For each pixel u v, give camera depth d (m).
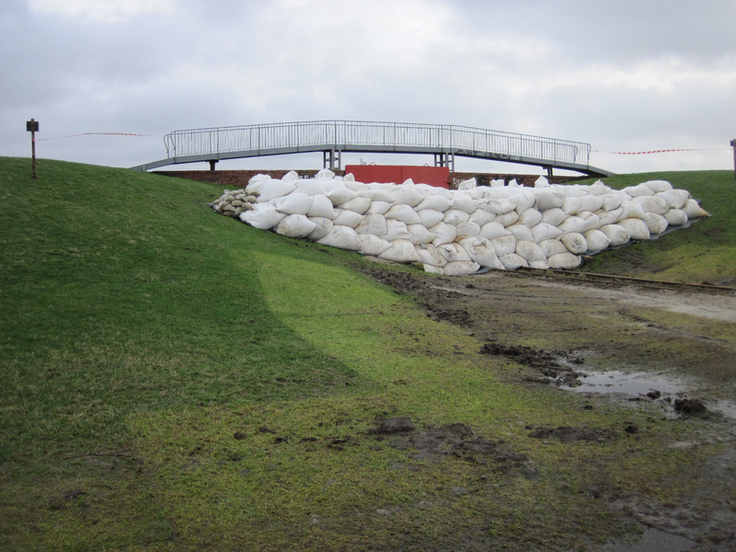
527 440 5.27
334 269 13.14
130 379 6.22
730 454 5.05
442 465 4.75
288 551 3.64
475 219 17.88
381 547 3.70
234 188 20.45
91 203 12.84
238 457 4.79
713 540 3.82
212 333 7.93
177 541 3.71
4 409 5.31
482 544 3.75
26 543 3.60
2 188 12.37
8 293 7.96
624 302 12.36
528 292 13.83
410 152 23.97
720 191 22.48
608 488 4.45
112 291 8.71
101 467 4.55
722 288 13.59
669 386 6.95
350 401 6.09
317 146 23.12
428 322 10.05
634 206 20.00
